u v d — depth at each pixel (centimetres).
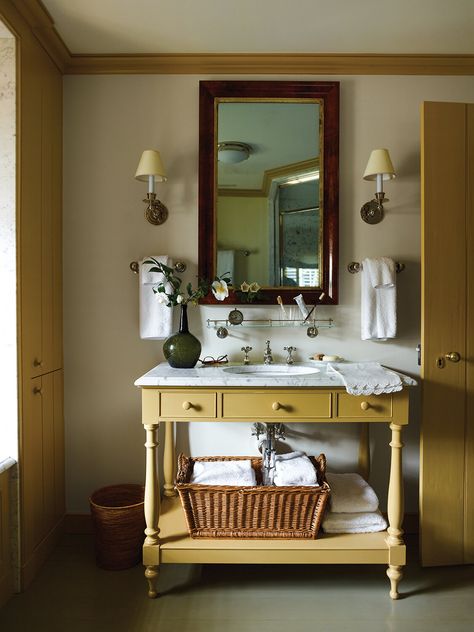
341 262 244
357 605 187
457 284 216
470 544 216
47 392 222
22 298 195
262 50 232
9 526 192
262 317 245
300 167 242
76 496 246
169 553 188
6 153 190
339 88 241
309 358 244
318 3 195
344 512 201
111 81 243
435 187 215
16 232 191
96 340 245
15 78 190
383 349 245
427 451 215
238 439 246
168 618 178
